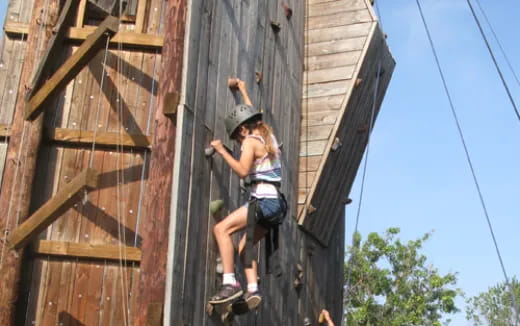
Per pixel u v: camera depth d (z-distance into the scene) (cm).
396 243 3122
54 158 641
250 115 507
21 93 641
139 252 614
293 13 862
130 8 703
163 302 473
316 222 880
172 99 500
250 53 667
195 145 513
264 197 486
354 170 998
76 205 628
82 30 672
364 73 902
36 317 594
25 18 698
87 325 598
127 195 638
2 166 643
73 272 610
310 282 853
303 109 879
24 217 602
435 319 3056
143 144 645
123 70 677
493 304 4494
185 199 486
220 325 538
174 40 531
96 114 661
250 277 486
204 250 518
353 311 3003
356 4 912
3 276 576
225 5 605
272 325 679
